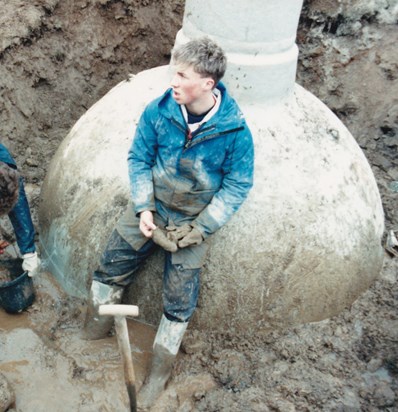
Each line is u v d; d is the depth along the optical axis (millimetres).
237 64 2984
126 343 2381
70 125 4492
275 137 3109
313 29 4680
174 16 4688
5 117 4176
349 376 3158
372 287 3576
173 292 2859
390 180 4387
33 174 4215
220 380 3115
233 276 3070
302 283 3166
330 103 4684
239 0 2838
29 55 4270
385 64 4547
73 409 2939
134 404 2621
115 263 2971
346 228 3230
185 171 2645
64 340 3225
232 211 2709
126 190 3125
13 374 3041
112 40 4586
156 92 3326
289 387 3084
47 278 3516
